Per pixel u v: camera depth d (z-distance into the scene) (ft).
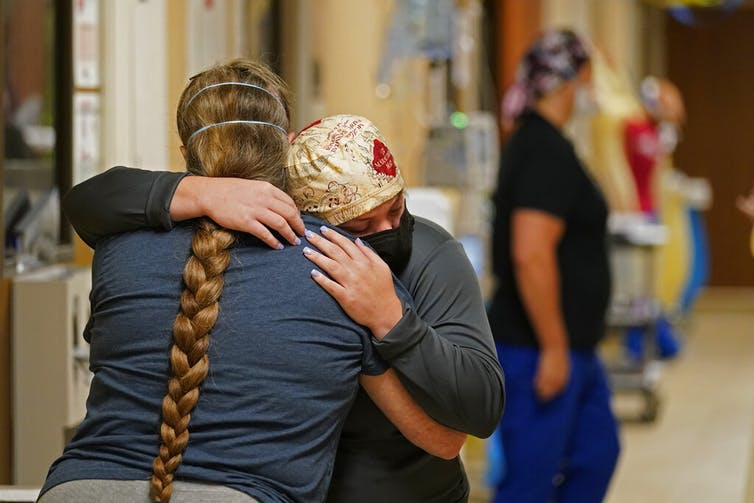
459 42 45.52
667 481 42.70
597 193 29.04
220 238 12.16
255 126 12.91
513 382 28.53
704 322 95.71
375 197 12.91
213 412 11.79
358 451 13.64
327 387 12.07
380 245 13.16
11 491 14.93
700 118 116.67
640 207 64.39
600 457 28.99
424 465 13.79
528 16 65.92
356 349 12.30
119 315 12.26
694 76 116.67
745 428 52.70
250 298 12.01
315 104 39.65
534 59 29.17
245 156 12.80
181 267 12.23
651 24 106.93
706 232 116.78
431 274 13.50
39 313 18.58
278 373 11.88
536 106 29.12
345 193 12.86
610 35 81.56
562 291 28.60
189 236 12.40
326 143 13.00
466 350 12.96
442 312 13.30
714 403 59.16
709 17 115.44
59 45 21.22
